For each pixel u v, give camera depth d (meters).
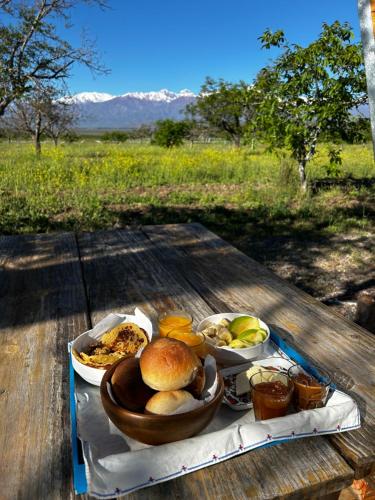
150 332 1.20
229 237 6.21
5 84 9.23
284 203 8.03
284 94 7.98
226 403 1.00
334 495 1.09
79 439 0.89
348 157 15.46
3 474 0.86
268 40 7.68
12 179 9.89
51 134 23.48
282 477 0.82
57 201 8.01
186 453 0.82
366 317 2.65
